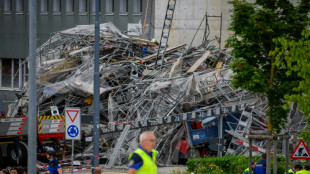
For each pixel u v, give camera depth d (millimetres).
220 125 107812
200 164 85438
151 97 120188
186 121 108812
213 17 184250
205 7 184750
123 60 140000
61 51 143250
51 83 125062
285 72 56469
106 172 98375
